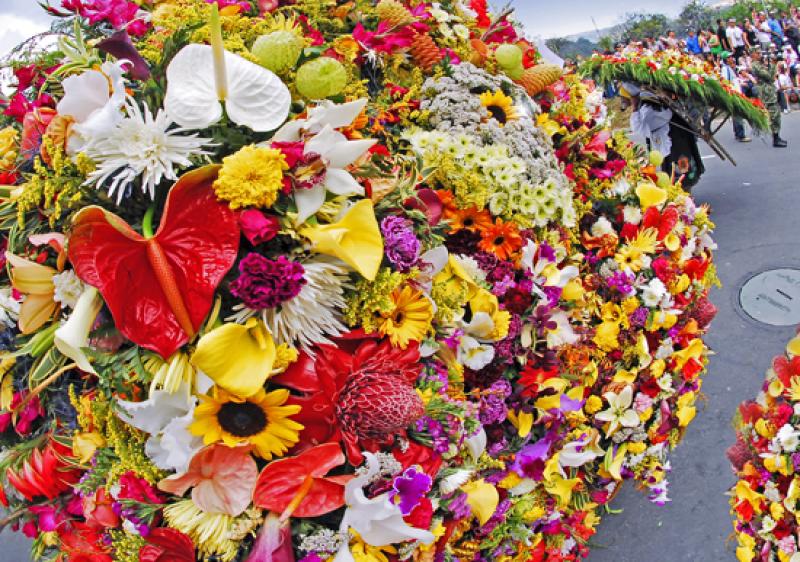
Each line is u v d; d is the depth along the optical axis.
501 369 1.55
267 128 1.22
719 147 4.68
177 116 1.17
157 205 1.20
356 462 1.17
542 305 1.60
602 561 2.39
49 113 1.32
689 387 2.18
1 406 1.44
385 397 1.16
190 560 1.19
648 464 2.06
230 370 1.10
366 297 1.23
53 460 1.36
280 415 1.15
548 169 1.72
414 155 1.58
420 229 1.39
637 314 1.94
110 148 1.15
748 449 1.71
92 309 1.16
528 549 1.72
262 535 1.15
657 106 4.43
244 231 1.14
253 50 1.35
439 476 1.32
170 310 1.15
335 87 1.37
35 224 1.29
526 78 2.04
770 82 7.04
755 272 4.20
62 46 1.35
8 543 2.90
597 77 4.61
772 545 1.67
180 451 1.12
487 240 1.59
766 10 15.45
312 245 1.18
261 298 1.11
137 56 1.27
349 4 1.87
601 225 1.98
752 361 3.43
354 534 1.19
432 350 1.35
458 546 1.52
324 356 1.20
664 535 2.47
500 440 1.59
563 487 1.71
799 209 5.02
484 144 1.67
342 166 1.25
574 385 1.77
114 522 1.28
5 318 1.42
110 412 1.22
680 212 2.23
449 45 1.95
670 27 16.23
